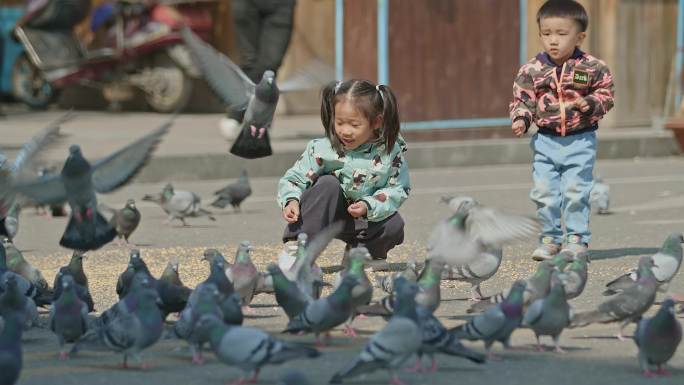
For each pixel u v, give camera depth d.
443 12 41.25
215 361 14.34
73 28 51.97
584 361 14.23
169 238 25.58
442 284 19.27
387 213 19.88
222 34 52.38
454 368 13.82
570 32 21.53
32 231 27.16
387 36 40.34
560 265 16.52
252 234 26.20
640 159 42.97
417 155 39.78
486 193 33.25
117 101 52.50
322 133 42.84
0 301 14.95
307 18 50.28
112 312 14.24
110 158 14.40
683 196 32.50
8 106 55.28
